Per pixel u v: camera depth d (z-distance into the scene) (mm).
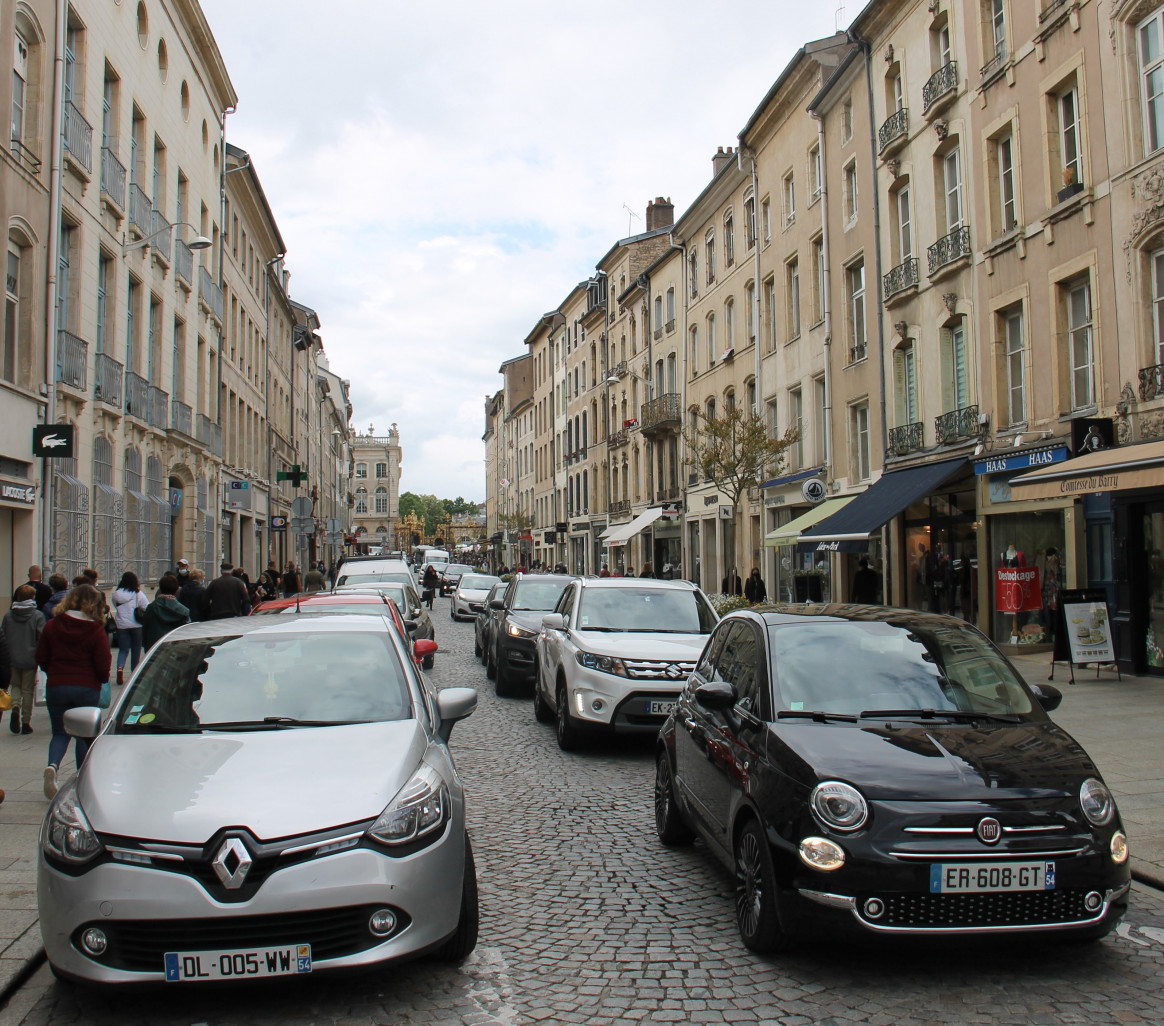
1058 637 13555
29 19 17000
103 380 20578
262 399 43562
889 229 22672
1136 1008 4141
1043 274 16781
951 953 4754
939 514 20500
